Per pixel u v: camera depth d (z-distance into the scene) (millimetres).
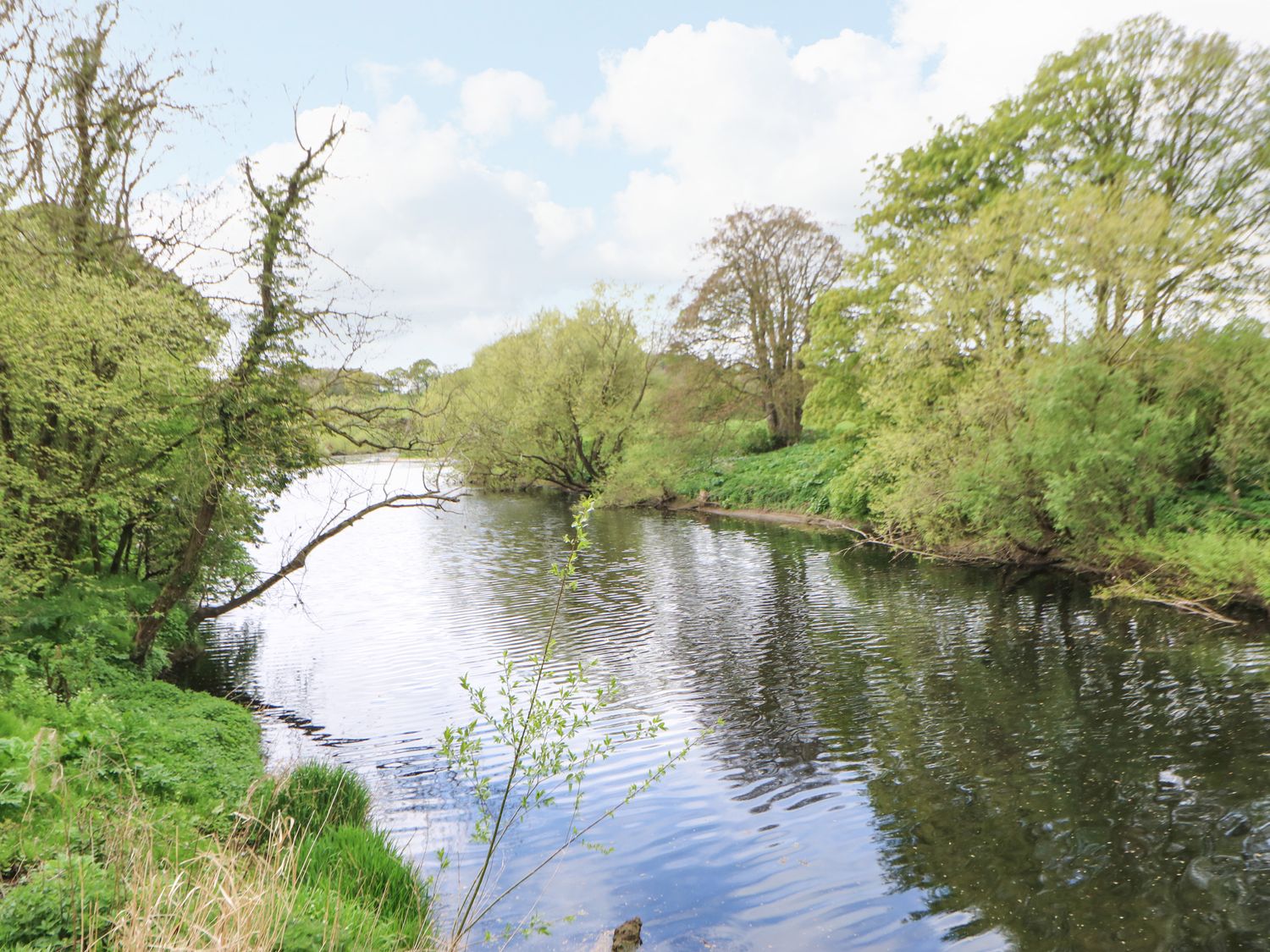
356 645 19688
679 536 36281
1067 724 12367
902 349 24906
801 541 33000
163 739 10695
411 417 16422
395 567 31328
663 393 52938
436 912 7793
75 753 8531
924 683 14734
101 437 13805
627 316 52062
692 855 9109
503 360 56000
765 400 51656
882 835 9383
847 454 33969
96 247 14656
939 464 24109
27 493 12578
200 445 14453
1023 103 28375
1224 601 17844
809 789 10734
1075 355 20719
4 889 5539
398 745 12867
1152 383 21766
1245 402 20141
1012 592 21625
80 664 12570
